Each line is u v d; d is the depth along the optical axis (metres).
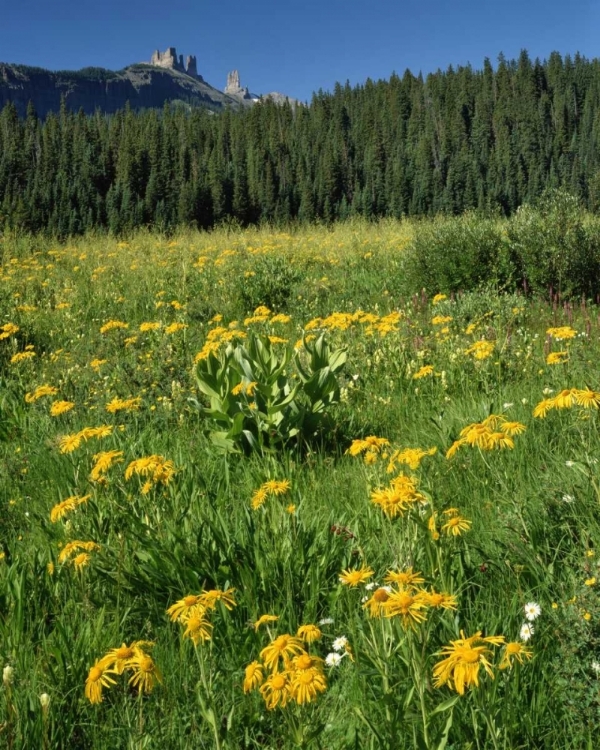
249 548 3.09
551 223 10.14
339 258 14.52
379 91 191.62
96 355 7.69
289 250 15.45
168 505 3.46
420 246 11.27
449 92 168.62
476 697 1.86
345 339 7.53
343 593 2.76
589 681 2.09
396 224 20.38
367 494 3.60
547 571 2.66
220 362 5.07
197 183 82.56
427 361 6.38
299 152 125.69
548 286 9.88
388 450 4.16
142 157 88.69
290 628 2.60
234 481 4.37
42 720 2.14
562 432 4.00
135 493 3.67
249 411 4.84
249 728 2.18
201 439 5.05
